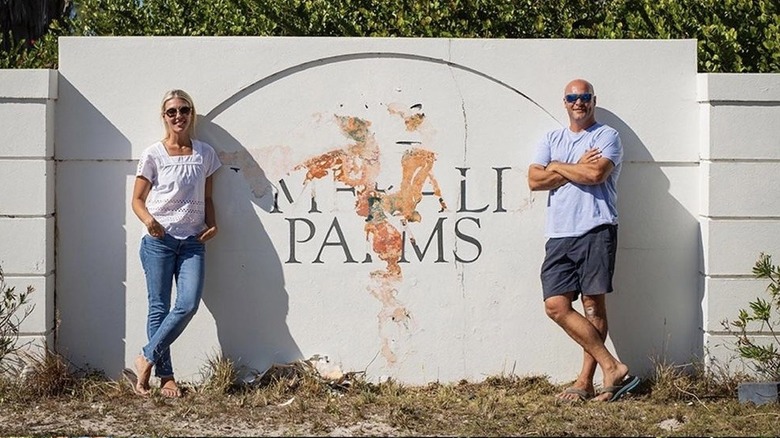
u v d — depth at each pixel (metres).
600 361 7.70
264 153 8.15
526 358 8.24
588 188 7.73
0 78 7.85
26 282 7.94
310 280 8.19
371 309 8.20
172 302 8.11
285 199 8.16
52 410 7.48
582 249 7.68
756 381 8.00
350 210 8.18
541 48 8.18
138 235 8.12
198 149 7.89
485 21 9.20
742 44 8.99
